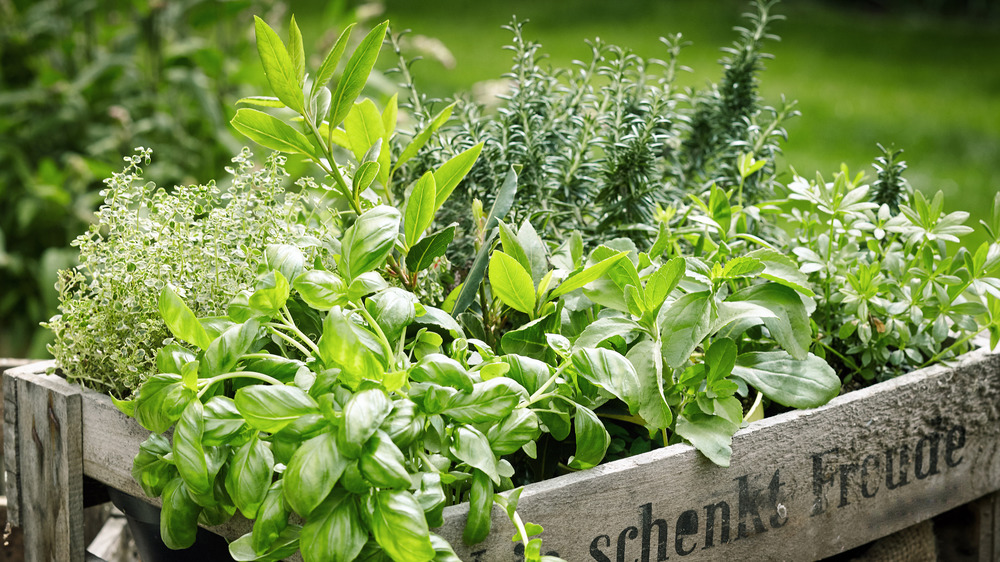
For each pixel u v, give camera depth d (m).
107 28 3.13
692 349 0.94
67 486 1.05
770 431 1.01
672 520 0.96
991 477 1.26
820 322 1.24
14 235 2.85
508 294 0.99
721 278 0.98
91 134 2.90
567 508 0.89
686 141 1.49
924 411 1.14
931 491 1.18
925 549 1.29
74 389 1.05
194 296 0.98
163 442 0.91
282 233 1.01
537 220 1.28
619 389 0.87
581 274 0.94
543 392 0.90
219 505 0.87
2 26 2.97
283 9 3.09
